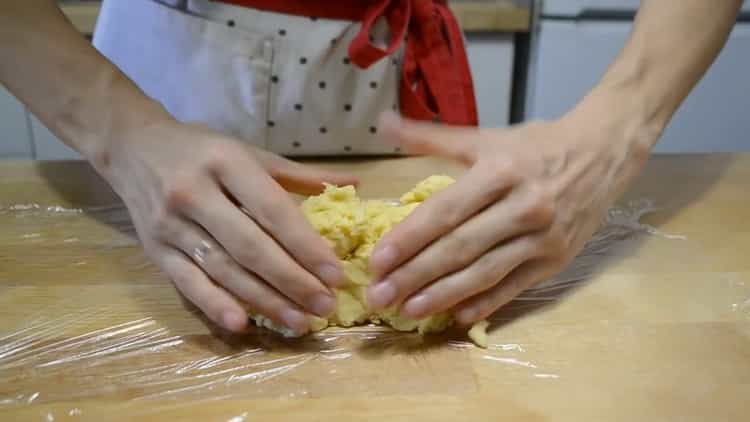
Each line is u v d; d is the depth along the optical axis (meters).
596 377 0.45
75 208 0.68
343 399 0.43
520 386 0.44
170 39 0.76
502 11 1.14
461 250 0.46
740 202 0.71
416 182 0.74
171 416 0.42
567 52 1.18
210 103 0.78
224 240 0.46
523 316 0.52
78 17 1.08
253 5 0.74
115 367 0.46
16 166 0.77
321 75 0.77
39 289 0.55
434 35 0.78
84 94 0.53
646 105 0.59
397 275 0.46
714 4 0.62
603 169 0.53
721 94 1.23
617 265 0.59
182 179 0.47
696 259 0.60
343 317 0.51
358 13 0.75
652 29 0.62
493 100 1.23
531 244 0.48
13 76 0.55
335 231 0.50
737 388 0.44
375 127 0.81
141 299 0.54
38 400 0.43
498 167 0.47
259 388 0.44
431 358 0.47
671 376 0.45
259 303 0.47
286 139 0.81
